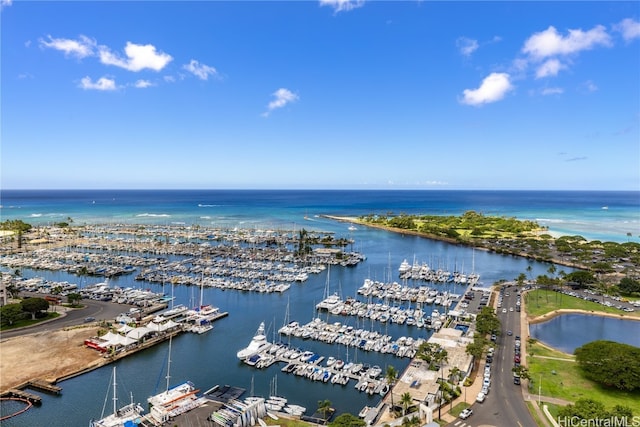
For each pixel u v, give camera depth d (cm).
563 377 11619
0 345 13675
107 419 9581
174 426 9400
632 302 19388
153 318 16675
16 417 10044
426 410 9206
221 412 9931
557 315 17888
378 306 18825
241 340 15238
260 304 19800
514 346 14012
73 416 10138
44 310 16662
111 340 13688
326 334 15400
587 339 15425
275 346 14262
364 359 13588
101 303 18888
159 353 13962
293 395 11300
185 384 11231
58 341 14112
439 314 17600
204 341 15100
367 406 10512
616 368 10662
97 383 11738
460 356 12850
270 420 9825
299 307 19388
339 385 11819
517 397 10506
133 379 12081
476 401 10288
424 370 12131
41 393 11100
